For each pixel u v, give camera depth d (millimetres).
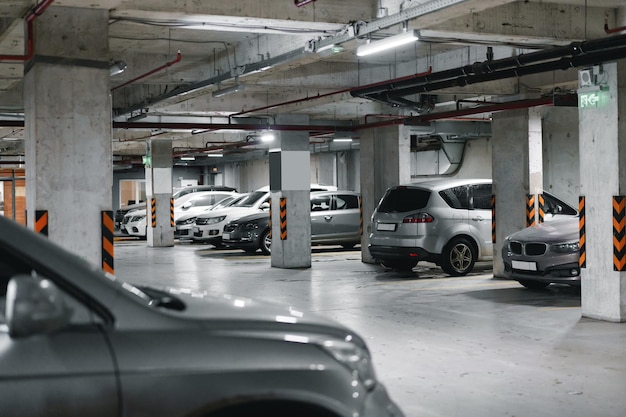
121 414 2545
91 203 8422
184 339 2668
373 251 14578
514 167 13633
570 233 10992
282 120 16766
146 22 8836
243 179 37750
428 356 7371
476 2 7781
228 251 21641
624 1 9805
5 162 29438
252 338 2758
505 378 6531
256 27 9203
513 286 12500
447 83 11719
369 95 13250
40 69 8195
